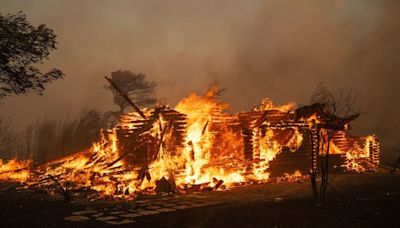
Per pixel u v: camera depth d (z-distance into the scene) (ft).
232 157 66.90
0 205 39.58
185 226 31.07
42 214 35.58
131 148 60.23
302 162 72.43
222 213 35.94
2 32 33.45
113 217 34.53
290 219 32.63
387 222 30.73
